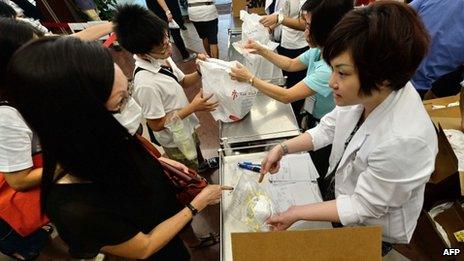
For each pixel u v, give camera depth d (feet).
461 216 4.59
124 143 2.10
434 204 4.99
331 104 4.75
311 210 2.67
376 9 1.96
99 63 1.81
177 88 4.76
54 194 2.08
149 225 2.67
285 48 7.28
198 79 5.55
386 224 2.63
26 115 1.76
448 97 5.76
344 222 2.57
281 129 4.58
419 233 5.13
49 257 5.82
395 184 2.23
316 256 2.06
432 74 5.84
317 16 3.45
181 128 4.87
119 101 2.08
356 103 2.35
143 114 4.56
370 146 2.38
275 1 7.87
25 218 3.88
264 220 2.90
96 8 12.42
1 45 2.52
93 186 2.11
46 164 1.96
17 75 1.67
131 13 3.99
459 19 5.32
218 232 5.96
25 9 10.36
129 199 2.33
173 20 11.27
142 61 4.41
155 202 2.80
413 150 2.11
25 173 3.35
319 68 4.10
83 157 1.89
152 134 5.78
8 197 3.74
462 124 5.13
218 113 4.76
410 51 1.89
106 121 1.86
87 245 2.19
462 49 5.51
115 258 5.50
